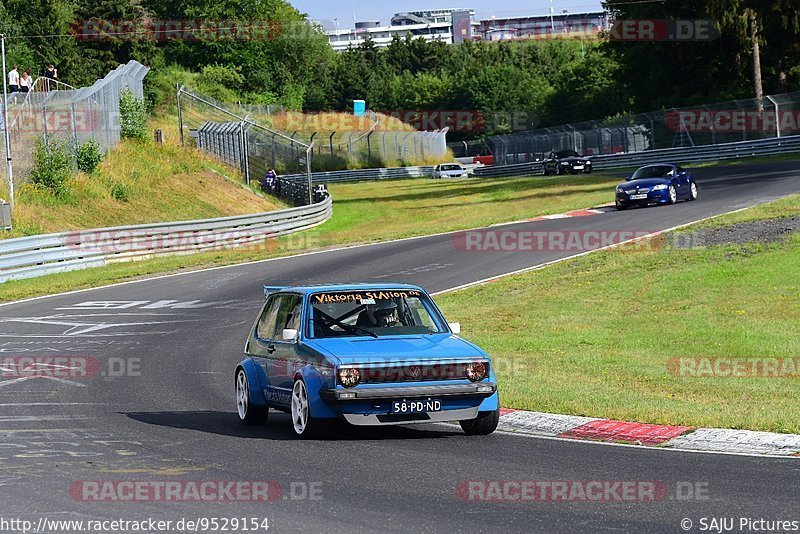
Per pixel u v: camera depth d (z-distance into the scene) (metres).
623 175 134.50
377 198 140.00
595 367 33.50
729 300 45.06
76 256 69.75
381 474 18.75
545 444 22.00
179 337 43.19
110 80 109.00
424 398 22.25
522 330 42.22
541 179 147.50
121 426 25.23
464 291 53.41
